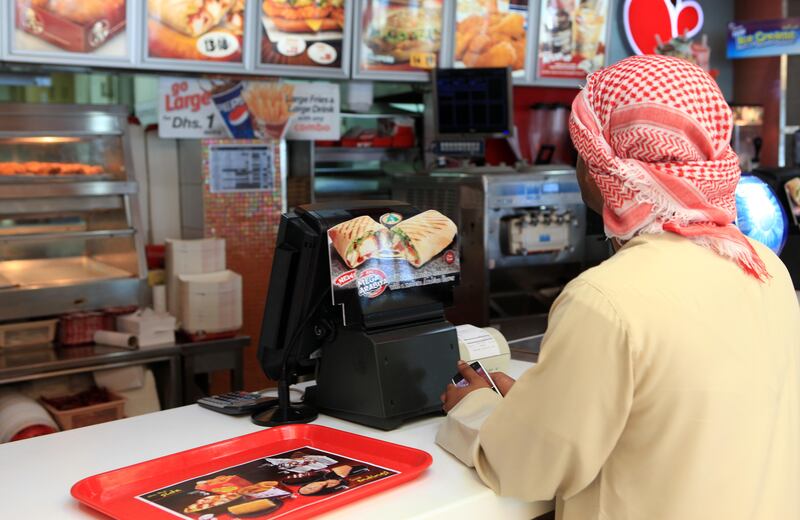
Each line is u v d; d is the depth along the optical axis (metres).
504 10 5.61
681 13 6.80
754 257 1.47
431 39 5.39
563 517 1.50
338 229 1.99
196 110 4.84
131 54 4.52
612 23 6.55
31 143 4.15
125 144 4.24
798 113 6.88
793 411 1.47
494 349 2.37
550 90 6.52
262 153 5.01
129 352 3.94
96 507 1.46
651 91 1.39
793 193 3.21
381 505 1.49
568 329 1.36
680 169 1.39
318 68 5.07
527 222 4.75
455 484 1.59
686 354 1.32
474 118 5.27
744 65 7.27
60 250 4.41
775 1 6.97
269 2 4.79
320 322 2.07
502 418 1.47
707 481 1.34
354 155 5.67
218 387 4.91
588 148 1.44
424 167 5.79
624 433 1.38
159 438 1.94
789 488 1.45
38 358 3.79
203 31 4.66
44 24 4.27
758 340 1.40
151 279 4.48
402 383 2.01
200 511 1.44
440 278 2.14
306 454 1.78
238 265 5.00
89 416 3.78
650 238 1.42
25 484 1.64
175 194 5.23
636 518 1.39
